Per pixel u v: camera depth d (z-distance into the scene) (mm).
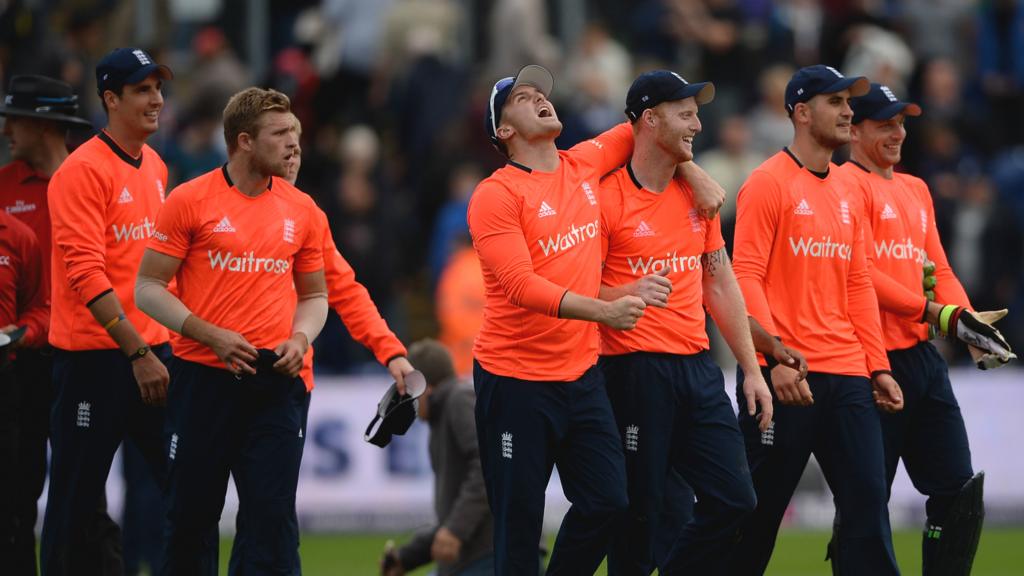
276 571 24562
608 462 24297
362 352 48844
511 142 24766
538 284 23625
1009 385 47688
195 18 59125
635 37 60875
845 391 26750
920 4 63156
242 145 24438
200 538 25281
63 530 26500
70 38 46031
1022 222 54312
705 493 25203
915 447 28844
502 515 24672
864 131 28828
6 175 28344
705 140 56844
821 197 27000
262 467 24562
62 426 26453
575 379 24375
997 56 61812
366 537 44406
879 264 28547
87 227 25797
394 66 56531
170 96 54438
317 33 55062
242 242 24531
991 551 42719
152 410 26969
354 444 45000
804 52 59938
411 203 53812
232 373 24641
